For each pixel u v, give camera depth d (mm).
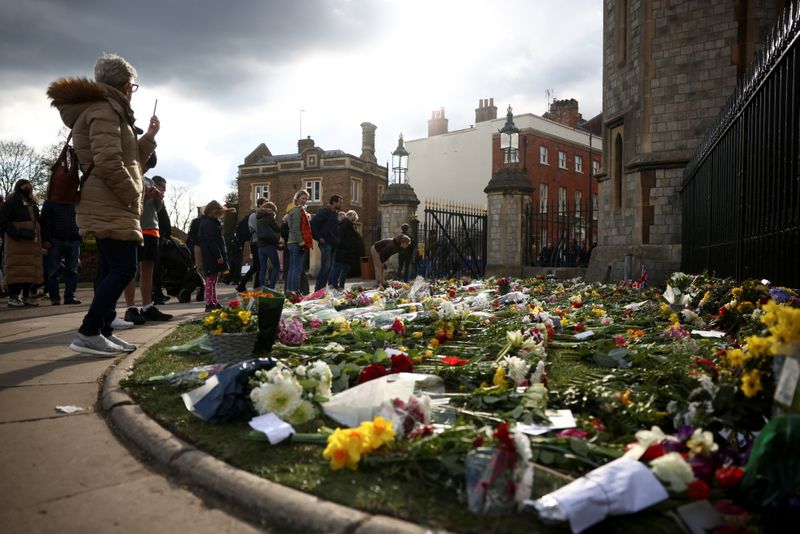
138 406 3246
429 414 2576
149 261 7188
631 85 13172
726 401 2303
